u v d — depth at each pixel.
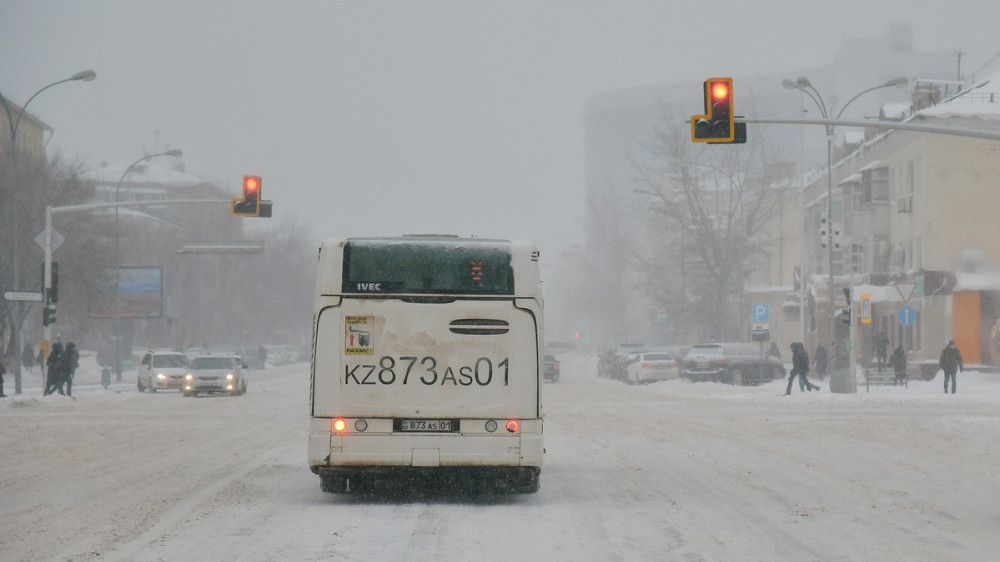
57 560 10.33
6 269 65.62
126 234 76.19
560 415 35.47
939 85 72.44
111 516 13.40
